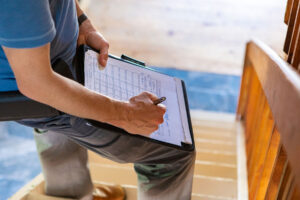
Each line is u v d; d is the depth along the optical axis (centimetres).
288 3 123
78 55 96
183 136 98
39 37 63
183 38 518
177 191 109
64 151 130
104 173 197
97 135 93
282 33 503
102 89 93
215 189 192
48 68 68
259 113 186
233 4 539
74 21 90
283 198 99
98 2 544
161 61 502
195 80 506
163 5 540
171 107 105
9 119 81
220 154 244
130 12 537
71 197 144
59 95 71
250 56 209
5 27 61
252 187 163
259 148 166
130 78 104
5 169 284
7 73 78
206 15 532
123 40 517
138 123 85
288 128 66
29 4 60
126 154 98
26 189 158
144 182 111
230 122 317
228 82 504
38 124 96
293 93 66
